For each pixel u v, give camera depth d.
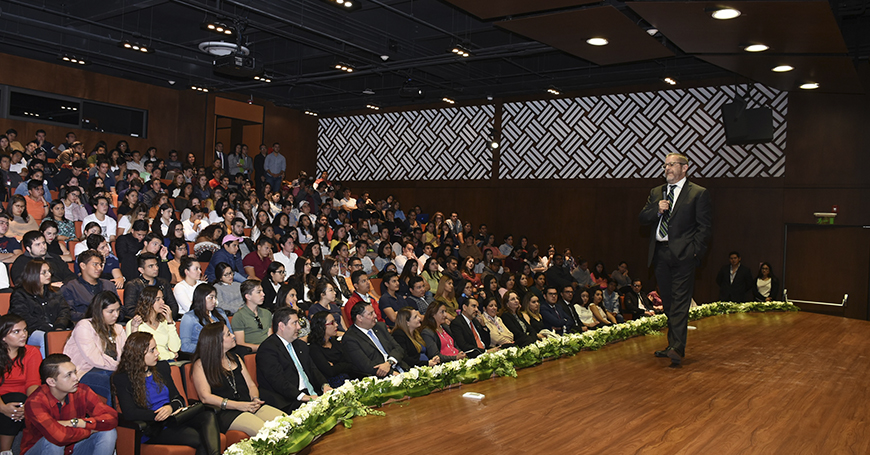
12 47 11.50
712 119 11.46
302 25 9.31
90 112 12.77
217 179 11.53
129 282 5.29
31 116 11.99
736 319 8.77
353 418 3.77
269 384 4.19
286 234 7.75
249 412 3.74
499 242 13.67
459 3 6.13
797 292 10.79
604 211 12.53
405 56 11.18
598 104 12.63
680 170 5.07
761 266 10.79
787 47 6.91
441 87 13.73
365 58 11.70
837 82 8.48
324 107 16.02
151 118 13.62
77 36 11.08
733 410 3.91
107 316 4.15
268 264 7.34
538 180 13.30
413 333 5.64
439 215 12.75
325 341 4.84
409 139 15.05
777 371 5.08
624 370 5.09
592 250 12.62
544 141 13.25
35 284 4.71
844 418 3.77
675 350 5.21
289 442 3.20
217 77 13.48
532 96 13.40
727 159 11.36
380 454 3.13
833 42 6.61
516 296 7.06
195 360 3.84
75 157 10.31
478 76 12.92
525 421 3.68
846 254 10.43
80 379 3.98
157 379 3.69
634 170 12.25
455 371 4.60
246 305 5.28
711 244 11.47
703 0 5.58
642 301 10.30
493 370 4.93
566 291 8.55
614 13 6.18
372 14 10.14
